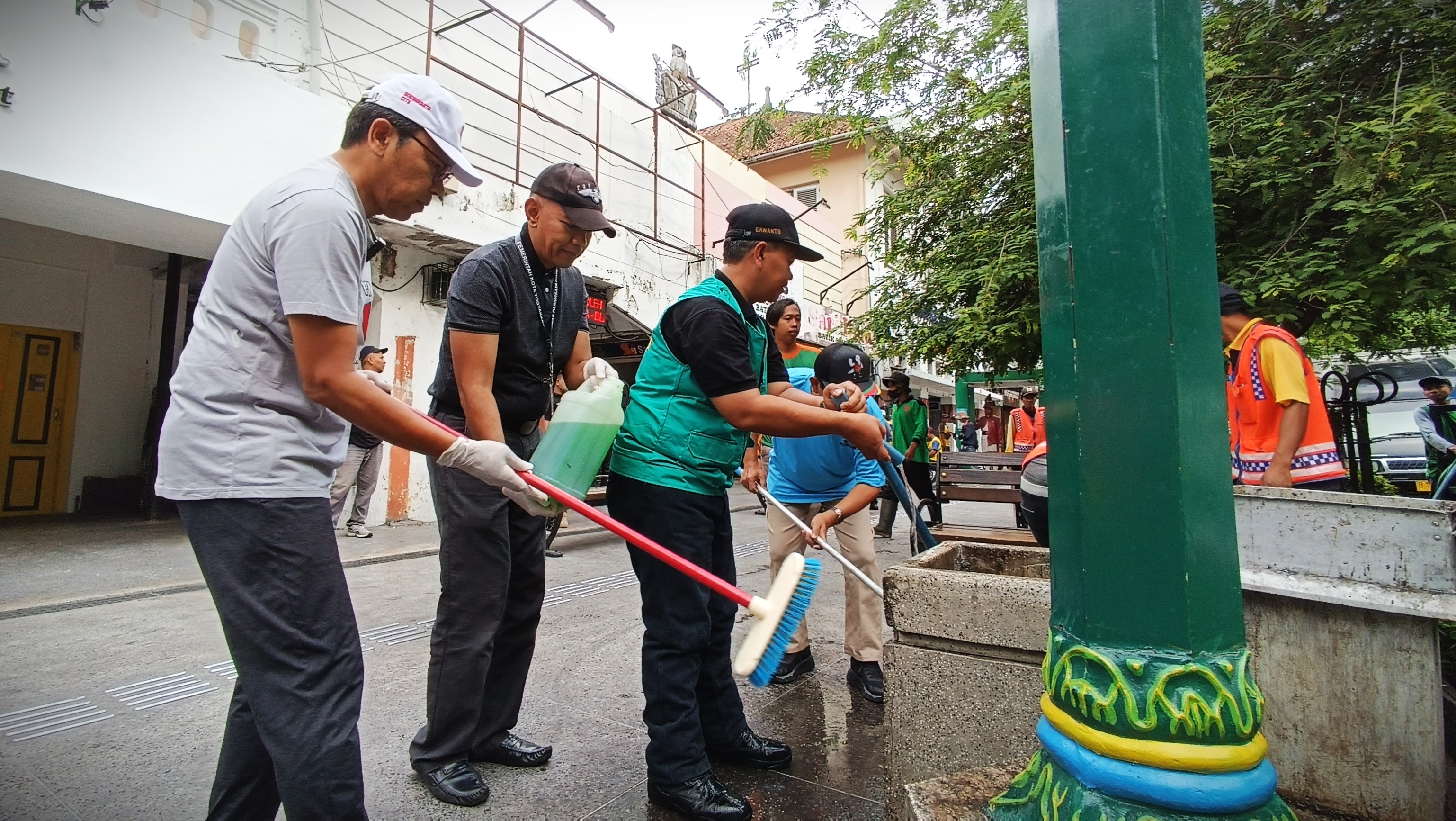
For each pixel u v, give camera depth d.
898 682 1.87
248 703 1.50
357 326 1.45
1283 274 4.02
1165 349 1.09
